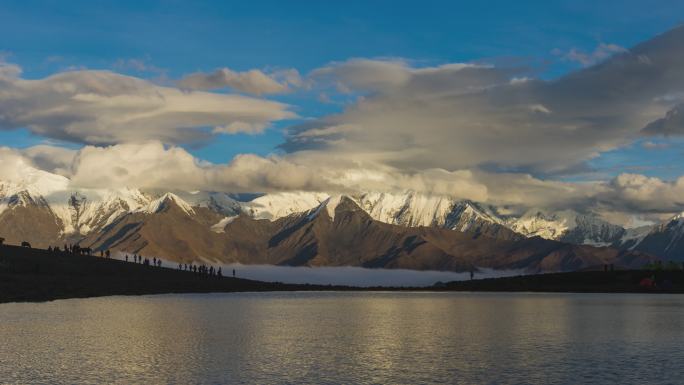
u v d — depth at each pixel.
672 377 93.00
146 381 88.75
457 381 90.75
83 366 97.88
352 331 149.00
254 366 100.19
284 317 188.38
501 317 190.12
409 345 124.44
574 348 120.38
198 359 105.44
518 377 93.00
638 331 148.38
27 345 116.75
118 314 182.75
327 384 88.62
